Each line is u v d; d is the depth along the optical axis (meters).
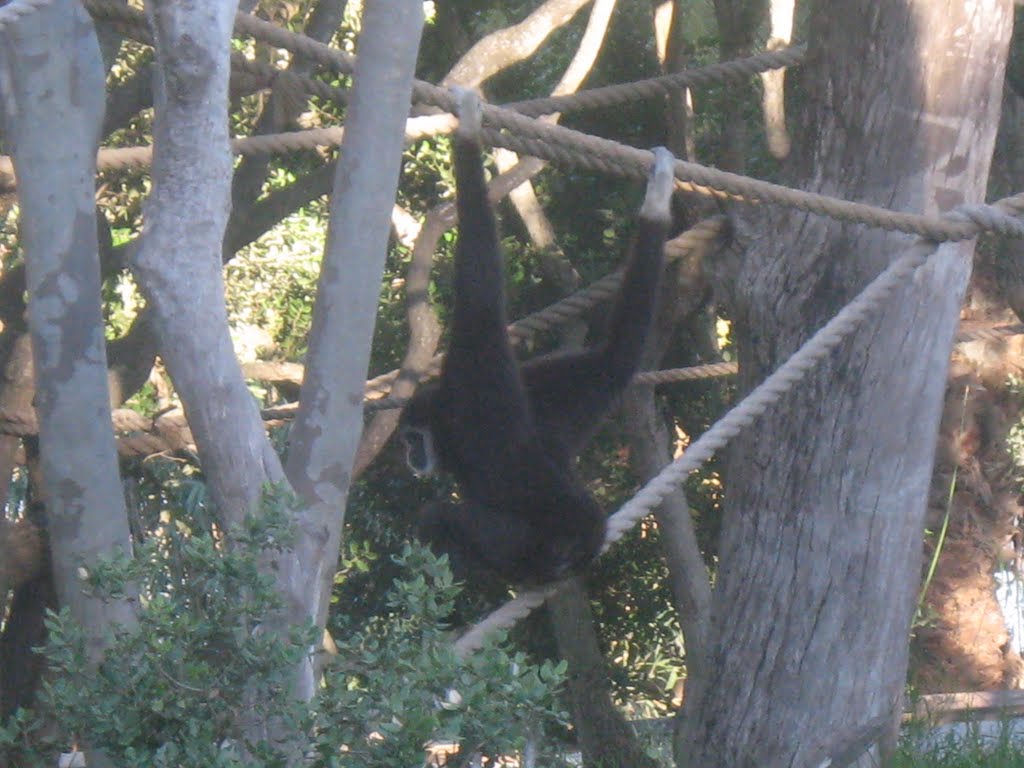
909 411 11.40
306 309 27.52
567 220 21.08
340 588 21.81
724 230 12.72
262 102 20.38
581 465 20.73
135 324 14.47
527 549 8.64
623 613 20.88
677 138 17.80
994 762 10.98
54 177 7.89
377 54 7.68
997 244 19.62
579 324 19.53
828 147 11.84
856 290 11.59
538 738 10.95
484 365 8.67
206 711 6.31
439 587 6.84
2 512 12.50
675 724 17.16
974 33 11.34
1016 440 23.23
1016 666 22.41
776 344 12.02
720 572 12.34
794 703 11.58
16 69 7.85
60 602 7.89
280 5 19.77
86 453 7.89
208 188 7.34
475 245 8.56
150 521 15.89
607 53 21.00
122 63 21.52
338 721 6.20
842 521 11.50
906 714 13.21
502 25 20.66
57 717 6.43
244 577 6.34
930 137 11.36
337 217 7.75
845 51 11.70
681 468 8.99
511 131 8.81
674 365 21.61
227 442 7.36
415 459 8.98
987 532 22.48
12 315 13.66
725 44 17.72
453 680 6.32
